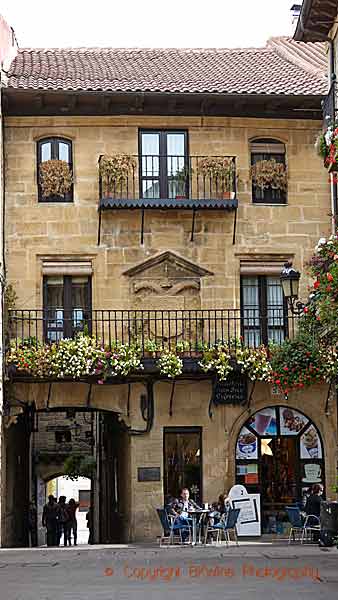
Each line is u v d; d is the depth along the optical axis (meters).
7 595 14.59
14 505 27.42
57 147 25.97
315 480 25.80
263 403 25.67
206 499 25.31
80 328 25.61
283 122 26.42
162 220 25.95
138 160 25.84
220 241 26.03
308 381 24.42
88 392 25.52
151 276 25.88
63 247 25.66
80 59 29.42
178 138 26.17
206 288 25.91
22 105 25.67
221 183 25.86
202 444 25.45
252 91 25.66
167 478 25.44
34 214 25.66
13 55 28.94
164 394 25.52
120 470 27.97
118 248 25.80
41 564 19.19
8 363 24.36
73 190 25.84
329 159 17.06
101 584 15.75
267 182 26.12
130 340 25.36
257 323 26.06
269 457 25.78
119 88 25.36
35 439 36.62
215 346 24.86
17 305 25.39
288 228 26.23
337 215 20.62
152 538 25.03
